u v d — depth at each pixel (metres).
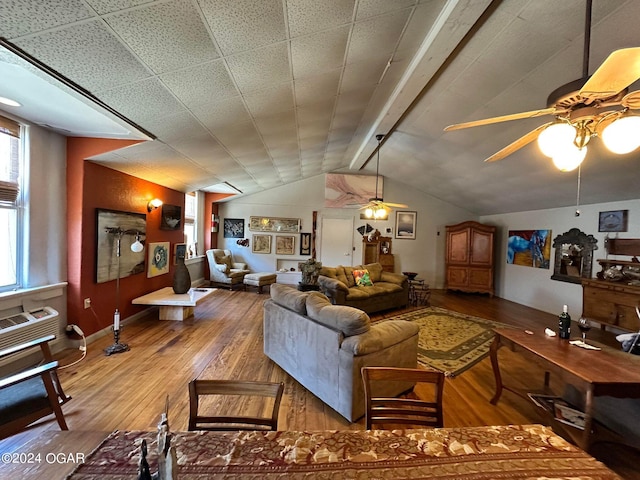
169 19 1.58
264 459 0.94
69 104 2.39
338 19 1.93
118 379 2.69
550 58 2.44
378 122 4.38
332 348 2.31
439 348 3.76
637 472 1.77
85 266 3.36
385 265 7.92
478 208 7.60
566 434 2.06
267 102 2.94
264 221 7.91
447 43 2.37
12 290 2.79
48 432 1.22
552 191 5.00
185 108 2.65
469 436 1.10
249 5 1.61
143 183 4.48
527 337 2.51
